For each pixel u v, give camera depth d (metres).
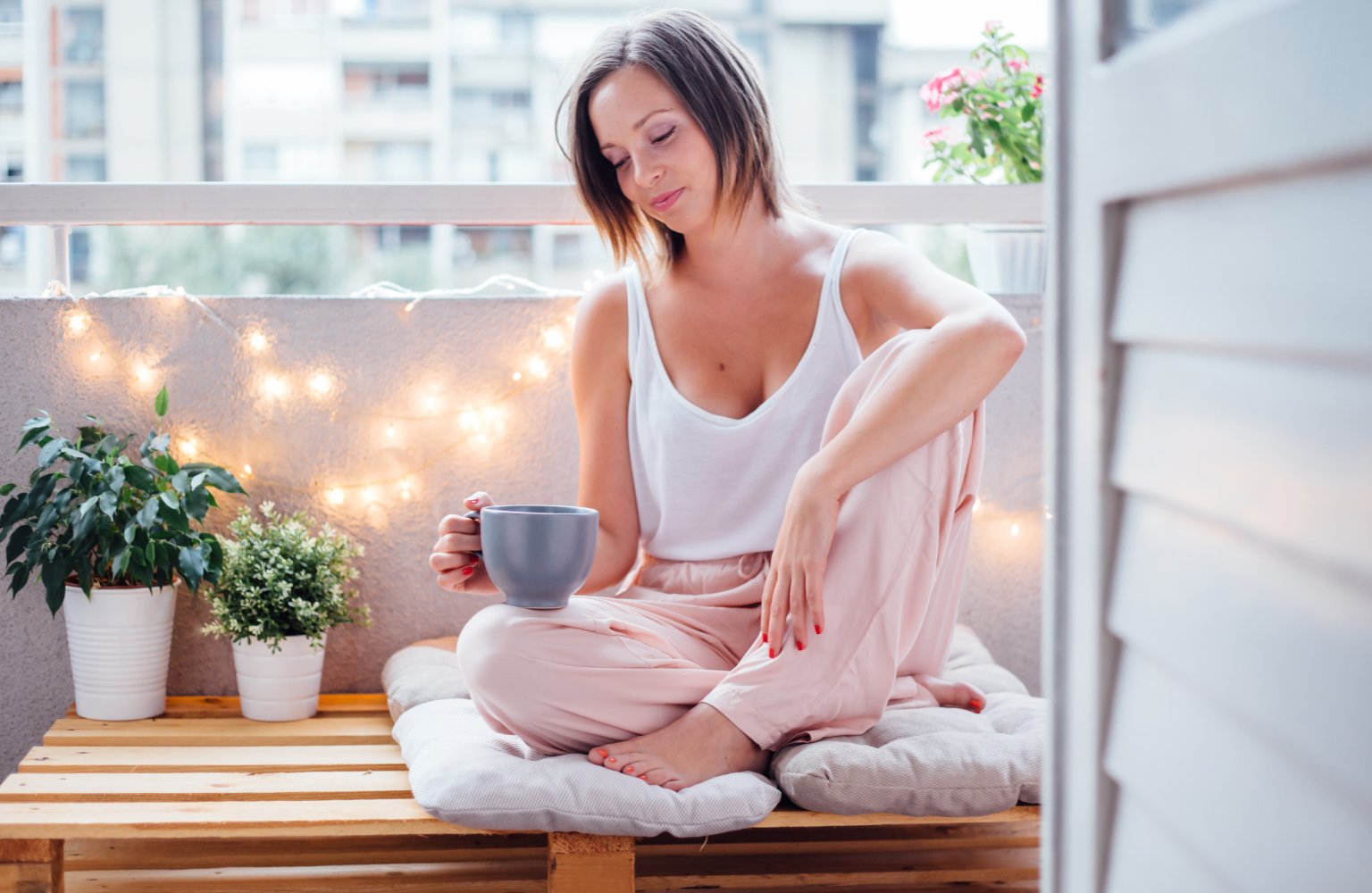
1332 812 0.47
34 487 1.56
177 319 1.70
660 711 1.22
